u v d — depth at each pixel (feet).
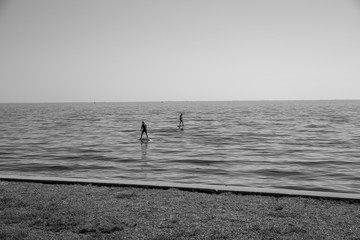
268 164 64.80
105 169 59.98
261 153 80.18
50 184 38.27
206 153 80.23
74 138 117.39
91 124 196.65
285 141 106.22
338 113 326.44
